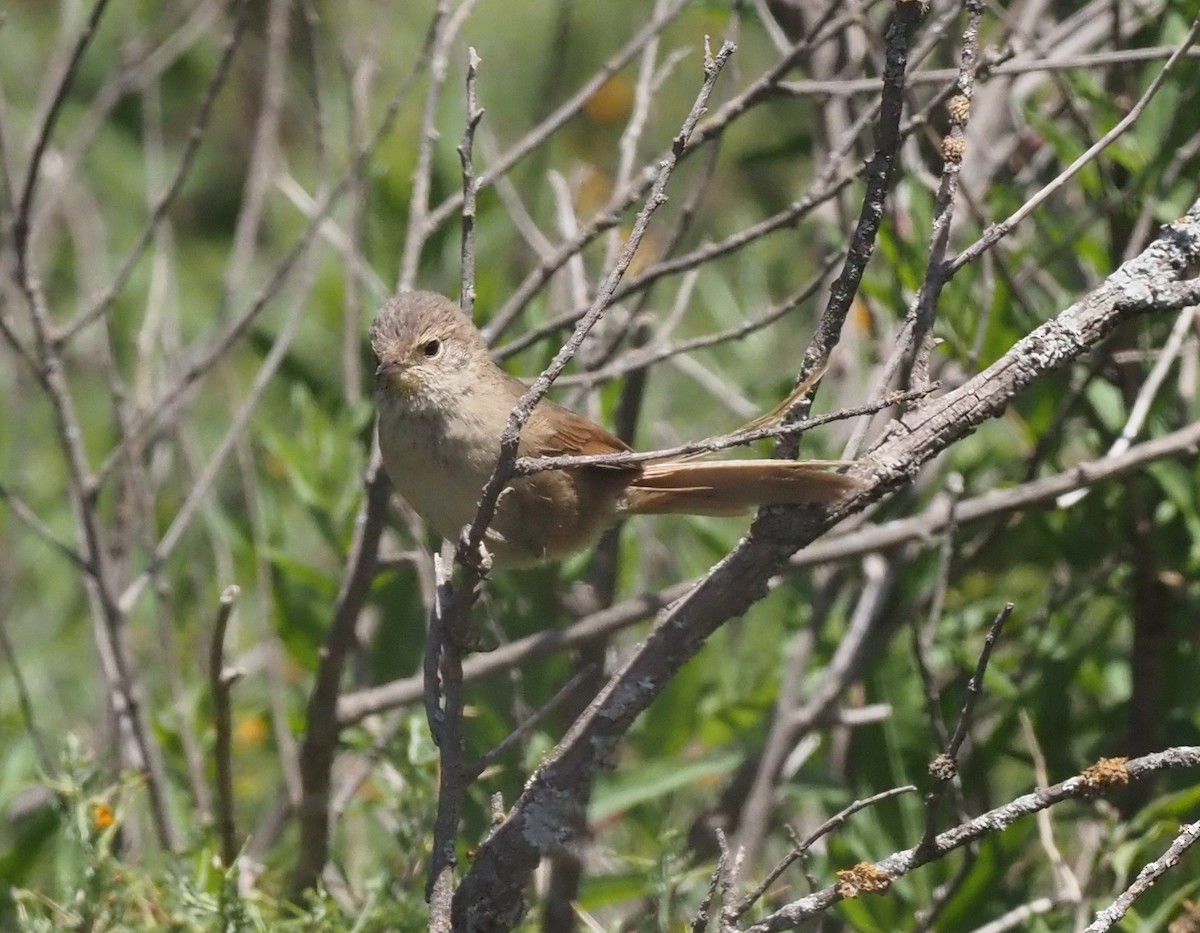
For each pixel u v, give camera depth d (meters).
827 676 9.95
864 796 9.46
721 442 5.88
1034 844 10.01
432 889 6.32
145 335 10.69
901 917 8.86
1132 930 8.16
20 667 12.19
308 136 15.98
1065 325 6.53
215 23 15.95
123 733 9.99
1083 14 10.42
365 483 9.23
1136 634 9.87
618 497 8.73
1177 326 9.27
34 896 8.17
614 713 6.76
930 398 6.94
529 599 10.30
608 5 15.91
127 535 10.53
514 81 15.70
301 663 10.70
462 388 8.50
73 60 9.02
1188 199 10.02
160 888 8.69
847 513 6.55
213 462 10.11
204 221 15.80
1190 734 9.81
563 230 10.46
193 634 12.23
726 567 6.67
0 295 9.70
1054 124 10.27
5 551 12.78
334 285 13.92
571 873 8.66
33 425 14.27
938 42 9.45
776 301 13.54
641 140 13.83
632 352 9.98
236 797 10.92
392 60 15.50
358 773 10.01
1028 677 10.02
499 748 6.41
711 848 9.98
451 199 9.61
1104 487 10.16
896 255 9.59
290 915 9.14
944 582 8.62
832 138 10.76
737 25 10.09
